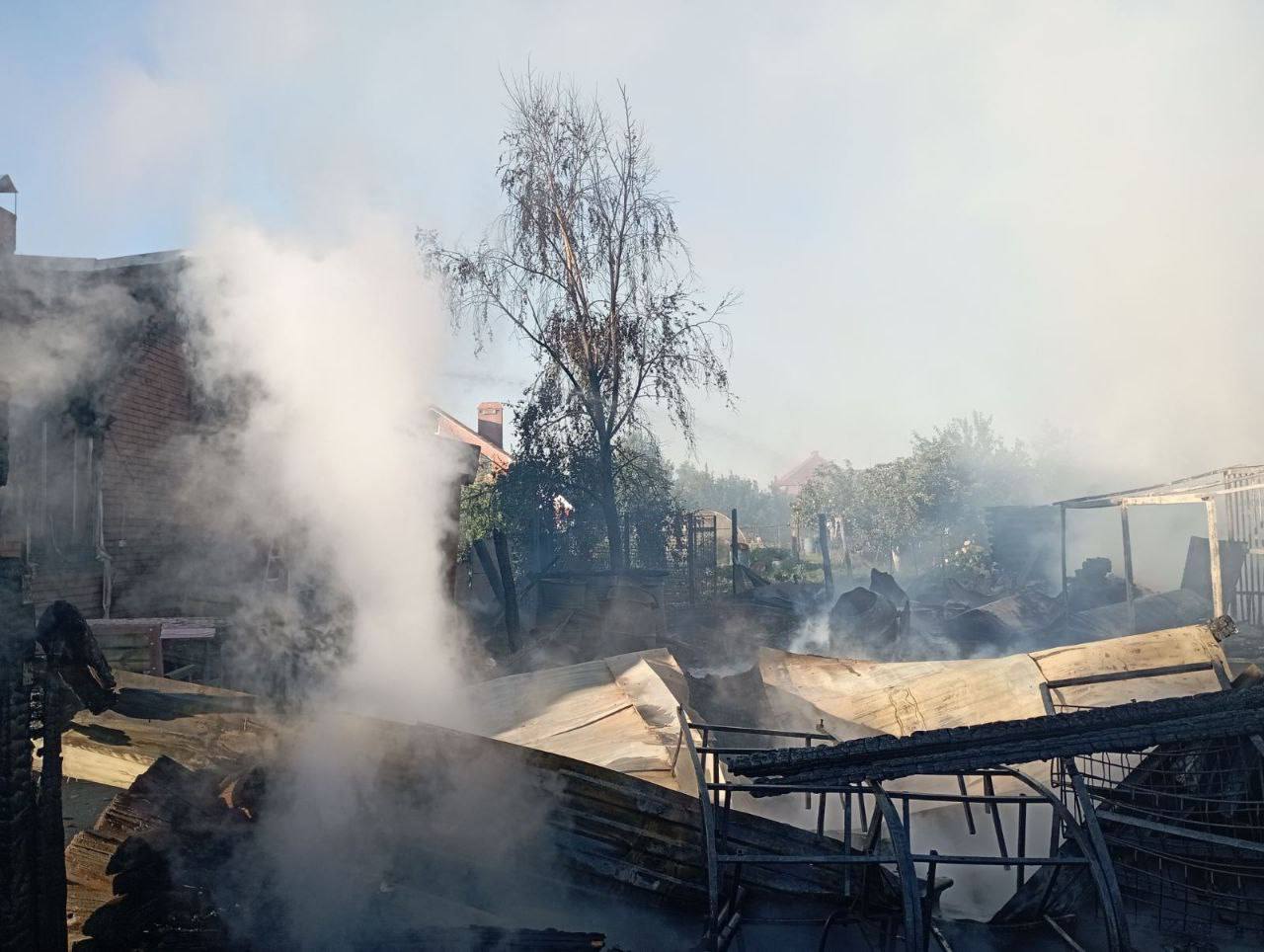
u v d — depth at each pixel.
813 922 4.21
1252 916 4.23
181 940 3.62
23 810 3.05
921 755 4.14
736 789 4.15
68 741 4.52
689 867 4.27
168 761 3.98
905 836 3.64
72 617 3.20
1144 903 4.45
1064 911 4.41
